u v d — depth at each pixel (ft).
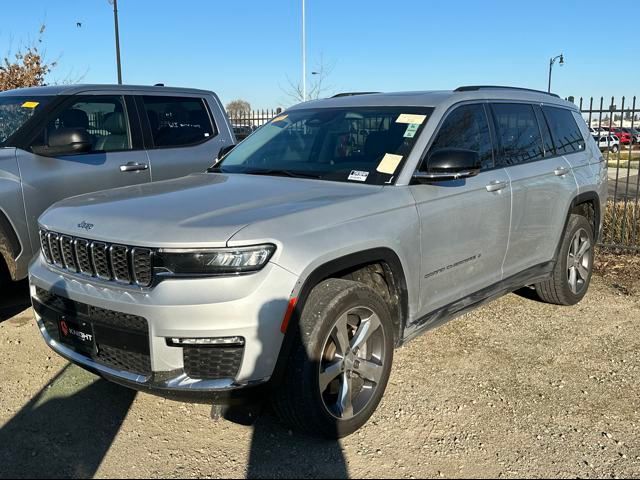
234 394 9.34
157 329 9.25
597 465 10.09
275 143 14.83
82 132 17.03
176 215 10.10
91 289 10.09
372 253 10.81
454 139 13.51
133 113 19.60
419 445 10.62
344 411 10.62
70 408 11.67
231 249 9.18
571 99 21.79
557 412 11.81
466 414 11.65
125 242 9.66
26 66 46.80
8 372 13.10
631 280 21.13
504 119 15.38
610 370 13.73
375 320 10.99
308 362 9.78
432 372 13.42
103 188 18.03
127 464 9.95
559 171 16.58
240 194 11.37
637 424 11.42
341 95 16.55
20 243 16.03
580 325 16.52
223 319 9.08
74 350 10.85
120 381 9.95
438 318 12.87
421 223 11.91
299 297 9.59
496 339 15.40
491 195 13.85
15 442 10.47
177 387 9.27
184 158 20.44
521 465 10.07
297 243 9.68
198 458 10.17
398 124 13.33
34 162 16.52
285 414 10.24
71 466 9.84
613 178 54.60
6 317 16.29
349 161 12.97
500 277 14.80
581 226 17.78
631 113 26.94
